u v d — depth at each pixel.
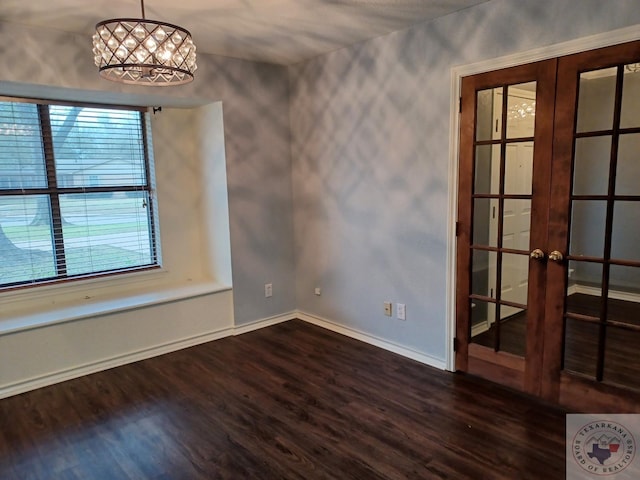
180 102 3.67
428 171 3.09
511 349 2.83
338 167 3.76
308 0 2.48
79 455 2.31
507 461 2.18
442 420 2.54
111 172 3.78
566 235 2.48
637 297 2.30
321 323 4.18
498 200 2.76
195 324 3.77
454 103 2.87
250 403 2.79
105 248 3.80
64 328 3.12
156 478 2.12
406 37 3.09
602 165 2.33
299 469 2.16
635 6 2.13
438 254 3.12
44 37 2.84
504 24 2.58
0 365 2.90
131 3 2.44
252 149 3.91
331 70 3.67
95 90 3.06
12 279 3.37
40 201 3.45
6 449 2.38
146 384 3.08
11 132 3.26
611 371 2.43
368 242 3.61
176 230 4.13
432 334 3.25
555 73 2.42
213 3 2.49
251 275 4.05
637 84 2.18
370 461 2.21
